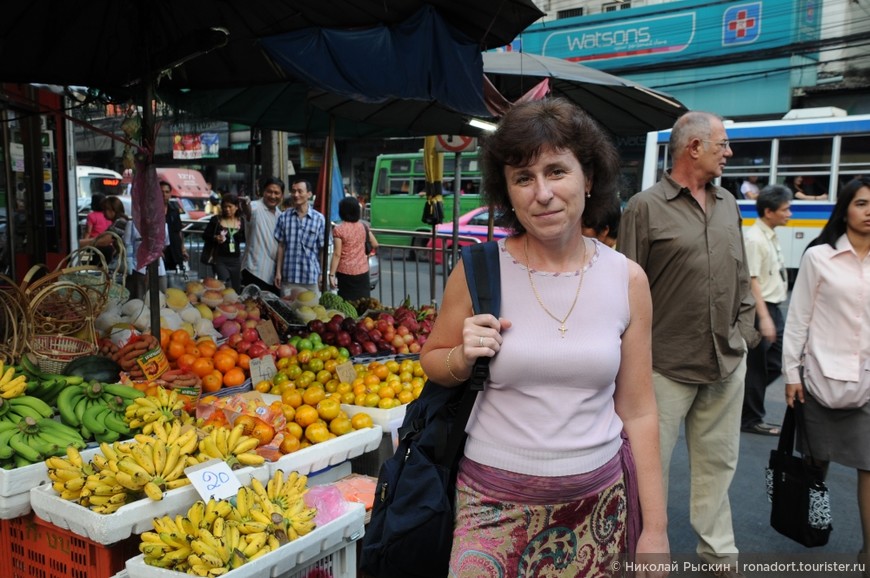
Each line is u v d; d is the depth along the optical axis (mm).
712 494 3254
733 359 3139
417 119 7148
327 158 7109
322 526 2430
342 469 3355
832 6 19641
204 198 23578
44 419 2807
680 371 3129
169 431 2756
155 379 3506
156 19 3916
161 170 23953
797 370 3191
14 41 4480
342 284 8781
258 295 5625
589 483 1675
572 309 1684
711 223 3090
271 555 2213
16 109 6680
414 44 4086
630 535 1795
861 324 2998
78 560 2404
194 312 4766
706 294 3055
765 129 14141
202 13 4281
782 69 20172
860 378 2957
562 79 6137
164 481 2422
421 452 1803
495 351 1659
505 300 1718
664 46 21969
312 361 4203
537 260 1755
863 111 19641
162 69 3518
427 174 8461
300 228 7801
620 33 22734
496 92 5043
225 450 2707
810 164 13727
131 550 2406
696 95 21812
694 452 3309
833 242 3139
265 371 4156
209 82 5992
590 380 1659
